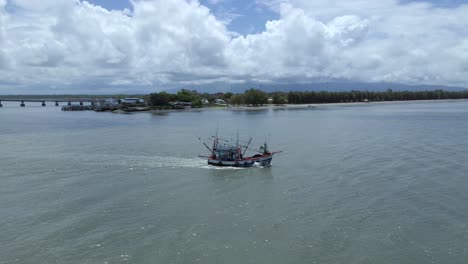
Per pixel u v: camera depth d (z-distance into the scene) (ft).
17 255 126.93
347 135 400.47
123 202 176.76
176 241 136.26
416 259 122.93
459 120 574.97
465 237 136.87
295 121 598.75
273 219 154.92
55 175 225.15
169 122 606.55
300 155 285.43
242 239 137.49
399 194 183.62
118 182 210.79
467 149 297.74
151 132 451.53
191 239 137.69
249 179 217.77
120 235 141.08
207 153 296.92
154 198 182.91
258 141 366.43
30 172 232.32
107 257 125.39
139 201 178.29
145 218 157.28
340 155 281.33
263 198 181.68
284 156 283.18
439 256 124.67
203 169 242.78
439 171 225.97
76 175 225.56
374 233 140.56
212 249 130.41
